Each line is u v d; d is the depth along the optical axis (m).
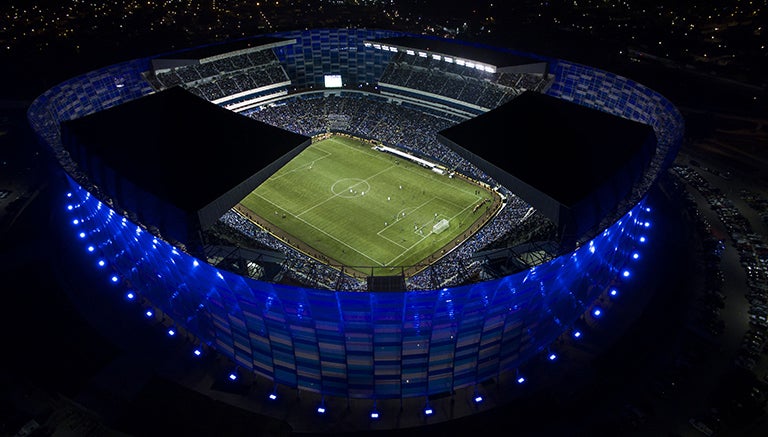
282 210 123.44
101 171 88.12
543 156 92.69
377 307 62.66
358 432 68.69
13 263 100.44
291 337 68.94
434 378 71.50
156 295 85.44
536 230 93.44
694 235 107.50
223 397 73.75
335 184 135.00
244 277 64.62
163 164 89.56
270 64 165.12
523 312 71.00
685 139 148.50
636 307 88.75
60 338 83.44
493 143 98.56
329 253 107.56
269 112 164.75
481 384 75.56
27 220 114.19
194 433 68.50
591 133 97.56
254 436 67.94
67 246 105.25
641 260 99.75
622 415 70.25
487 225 115.25
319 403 73.12
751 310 87.38
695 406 71.44
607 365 77.94
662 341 81.88
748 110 166.62
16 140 147.62
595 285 84.75
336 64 173.50
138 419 70.56
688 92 178.50
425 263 103.44
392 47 161.00
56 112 122.06
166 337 83.81
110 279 96.25
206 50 157.62
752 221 112.94
